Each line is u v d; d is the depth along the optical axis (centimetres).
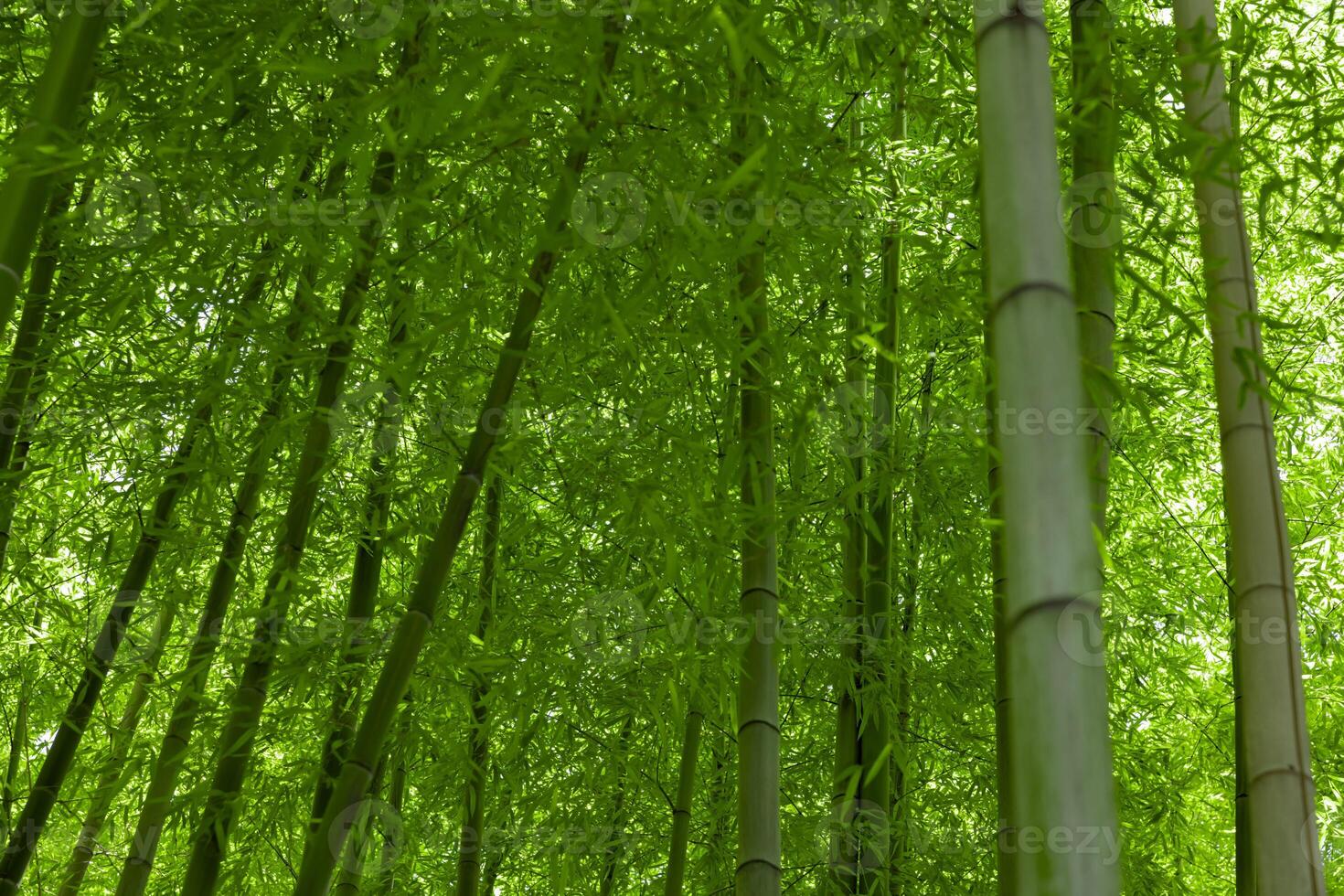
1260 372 199
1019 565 126
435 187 217
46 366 301
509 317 298
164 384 281
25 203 197
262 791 311
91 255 280
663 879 406
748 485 276
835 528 358
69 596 396
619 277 307
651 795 399
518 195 249
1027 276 133
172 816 310
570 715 358
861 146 324
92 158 205
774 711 250
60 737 297
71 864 327
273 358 263
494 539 359
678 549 291
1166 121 211
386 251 271
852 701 316
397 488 327
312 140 243
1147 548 420
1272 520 192
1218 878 451
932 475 334
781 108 225
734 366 255
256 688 273
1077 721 119
